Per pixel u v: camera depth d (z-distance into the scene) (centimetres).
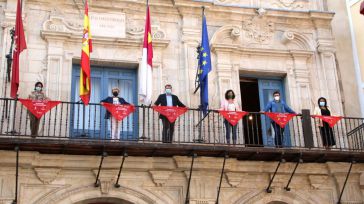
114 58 1422
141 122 1378
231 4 1579
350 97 1555
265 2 1616
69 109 1345
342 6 1650
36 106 1192
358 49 1602
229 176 1343
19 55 1329
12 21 1373
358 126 1415
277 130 1391
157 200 1292
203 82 1344
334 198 1401
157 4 1493
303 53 1545
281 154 1297
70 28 1414
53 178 1247
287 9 1614
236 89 1471
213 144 1290
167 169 1309
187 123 1395
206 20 1526
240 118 1295
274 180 1373
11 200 1205
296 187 1390
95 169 1267
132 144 1192
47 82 1348
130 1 1473
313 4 1638
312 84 1534
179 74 1456
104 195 1265
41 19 1408
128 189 1280
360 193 1413
